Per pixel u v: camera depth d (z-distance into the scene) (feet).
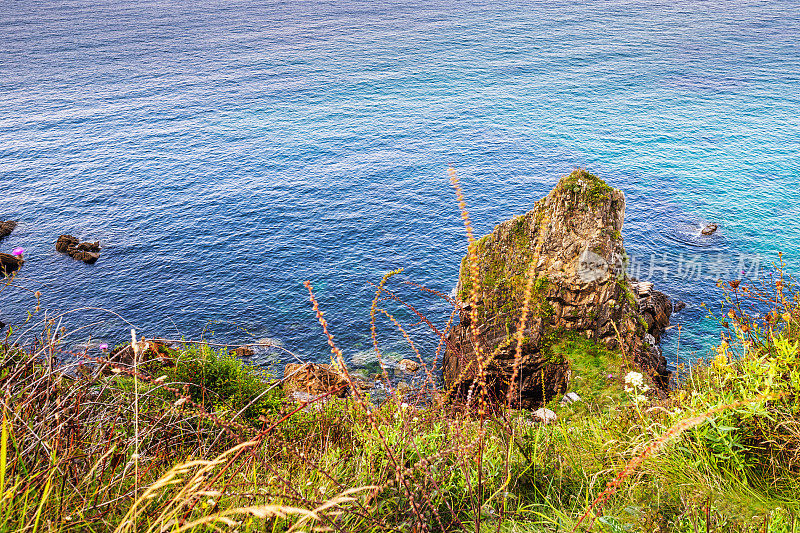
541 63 476.95
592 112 337.31
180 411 14.21
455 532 12.05
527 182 229.86
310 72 482.28
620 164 246.88
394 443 13.75
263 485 11.08
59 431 10.78
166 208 211.82
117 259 168.86
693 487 13.57
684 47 507.71
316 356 115.55
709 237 167.22
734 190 209.05
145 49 590.14
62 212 206.90
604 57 486.38
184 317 136.05
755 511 12.83
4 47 583.99
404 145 289.12
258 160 272.51
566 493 14.40
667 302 111.65
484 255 59.88
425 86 422.41
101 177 247.50
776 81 383.65
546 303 54.19
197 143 303.68
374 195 219.61
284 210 207.51
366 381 89.10
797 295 19.08
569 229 55.98
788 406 14.65
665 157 252.62
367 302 138.00
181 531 7.25
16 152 280.72
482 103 369.71
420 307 133.49
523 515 13.24
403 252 170.30
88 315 134.31
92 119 348.18
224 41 635.66
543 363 48.67
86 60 531.91
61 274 158.61
